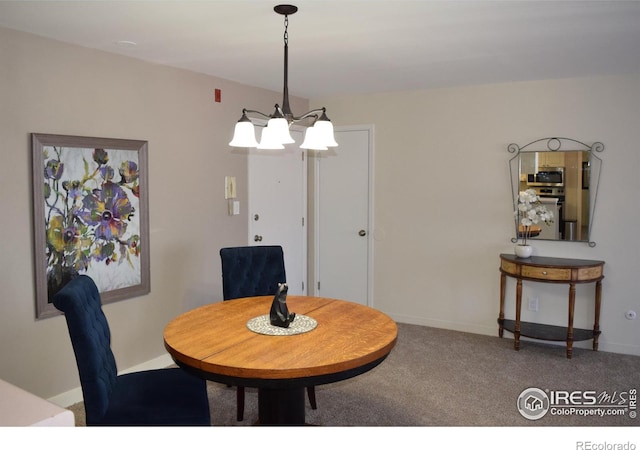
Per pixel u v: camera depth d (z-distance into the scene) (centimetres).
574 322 435
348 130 523
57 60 303
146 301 368
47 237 300
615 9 249
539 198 439
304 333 235
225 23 273
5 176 280
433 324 494
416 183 493
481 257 468
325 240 546
